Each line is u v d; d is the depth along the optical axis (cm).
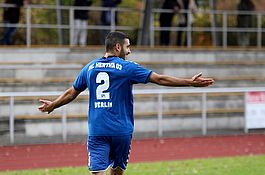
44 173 3284
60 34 6188
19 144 4659
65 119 4738
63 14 6756
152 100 5303
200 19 7500
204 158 3891
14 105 4838
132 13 7312
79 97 4988
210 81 2112
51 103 2286
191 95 5438
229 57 6412
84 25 5919
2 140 4622
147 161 3759
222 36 7094
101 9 6006
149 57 6072
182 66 6078
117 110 2194
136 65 2194
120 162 2253
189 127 5231
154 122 5119
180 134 5194
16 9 5778
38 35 6825
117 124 2188
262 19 7388
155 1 7438
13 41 6706
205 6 7750
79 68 5594
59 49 5788
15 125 4709
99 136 2192
